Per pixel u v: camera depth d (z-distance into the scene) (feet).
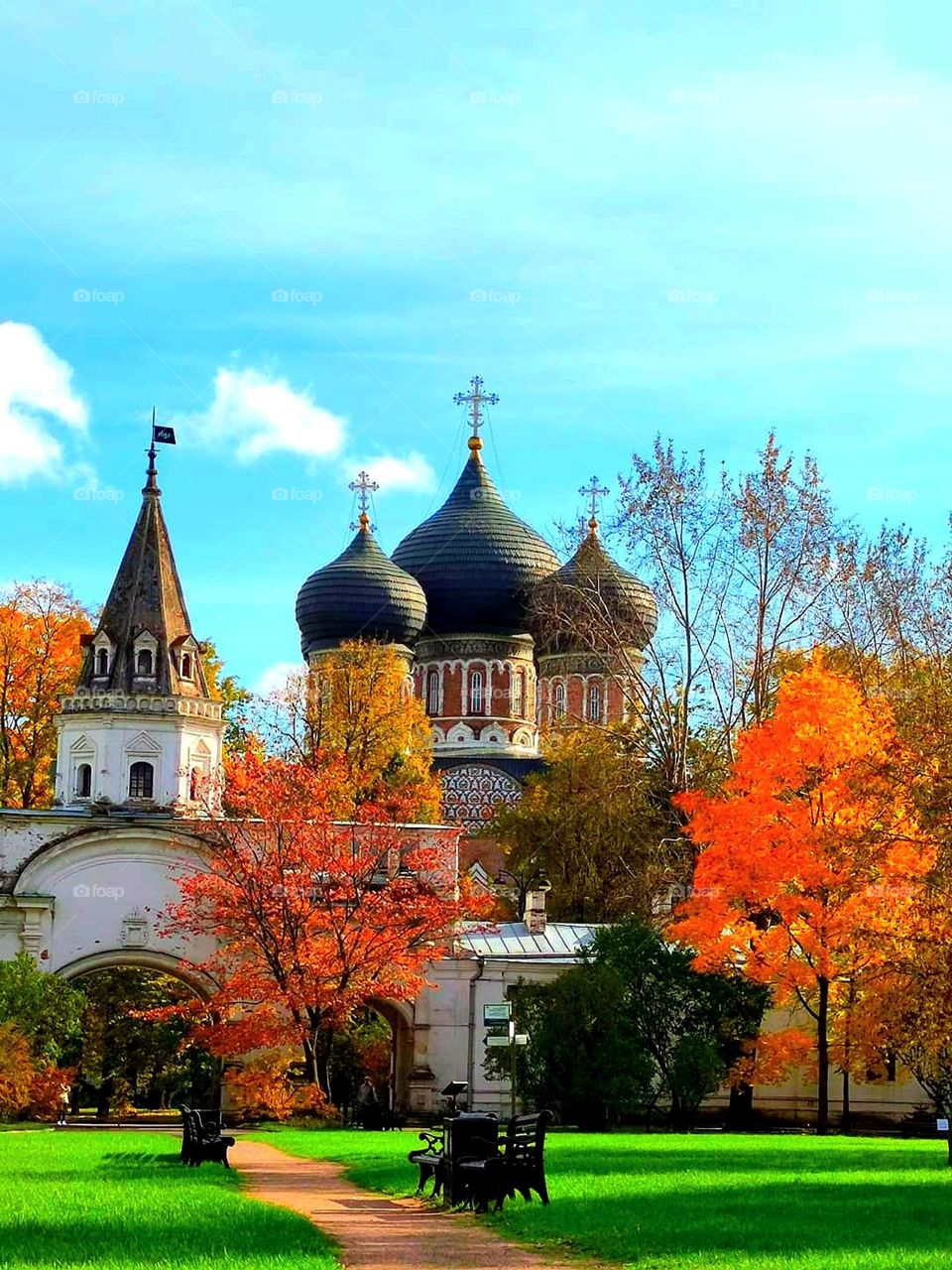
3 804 320.29
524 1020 232.12
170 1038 290.97
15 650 330.75
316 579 424.46
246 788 248.93
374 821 254.47
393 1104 270.87
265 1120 230.27
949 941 140.46
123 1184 108.99
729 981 233.35
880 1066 206.90
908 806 157.69
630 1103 223.92
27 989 239.91
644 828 277.85
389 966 242.58
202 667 286.05
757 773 205.77
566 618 270.26
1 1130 209.46
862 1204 94.32
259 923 237.45
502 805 358.02
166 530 287.28
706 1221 85.10
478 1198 96.17
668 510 252.83
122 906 266.77
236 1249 73.56
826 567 251.19
